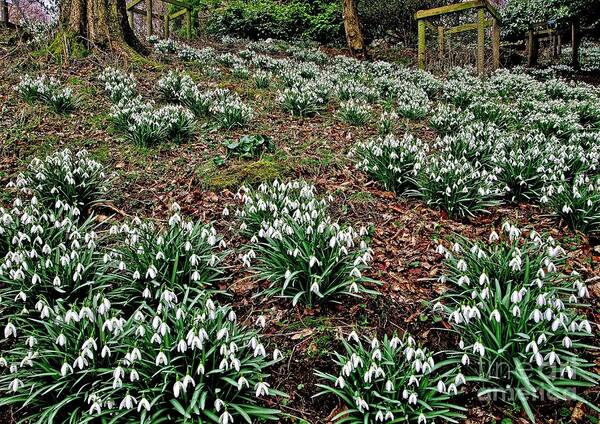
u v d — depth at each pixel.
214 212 4.66
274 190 4.22
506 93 11.31
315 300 3.31
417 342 3.11
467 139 5.84
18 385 2.44
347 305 3.34
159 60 9.95
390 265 3.85
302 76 10.61
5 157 5.47
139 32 15.12
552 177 4.71
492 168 5.28
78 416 2.48
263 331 3.16
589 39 24.09
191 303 2.96
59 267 3.18
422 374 2.56
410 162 5.06
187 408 2.39
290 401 2.77
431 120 7.37
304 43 16.89
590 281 3.60
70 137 6.10
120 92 7.37
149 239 3.42
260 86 9.06
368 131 7.10
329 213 4.65
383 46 18.58
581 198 4.23
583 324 2.51
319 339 3.06
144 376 2.46
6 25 10.70
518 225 4.51
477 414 2.63
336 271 3.29
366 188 5.19
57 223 3.61
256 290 3.52
